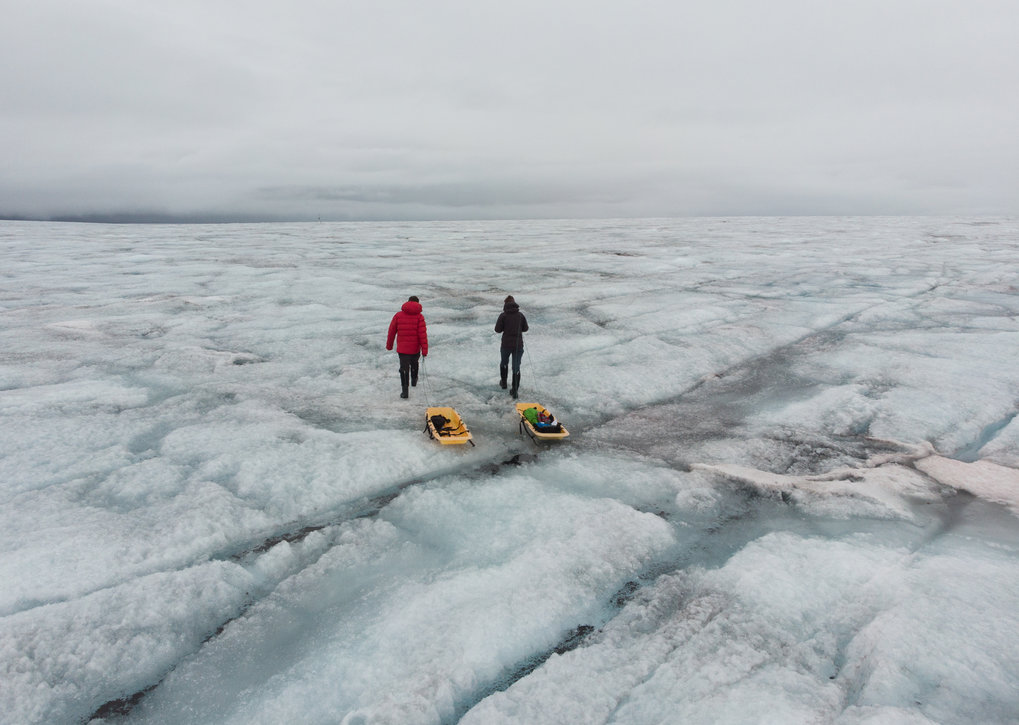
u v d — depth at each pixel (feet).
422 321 29.78
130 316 50.96
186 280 73.46
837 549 16.39
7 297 60.23
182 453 22.70
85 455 22.38
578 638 13.48
